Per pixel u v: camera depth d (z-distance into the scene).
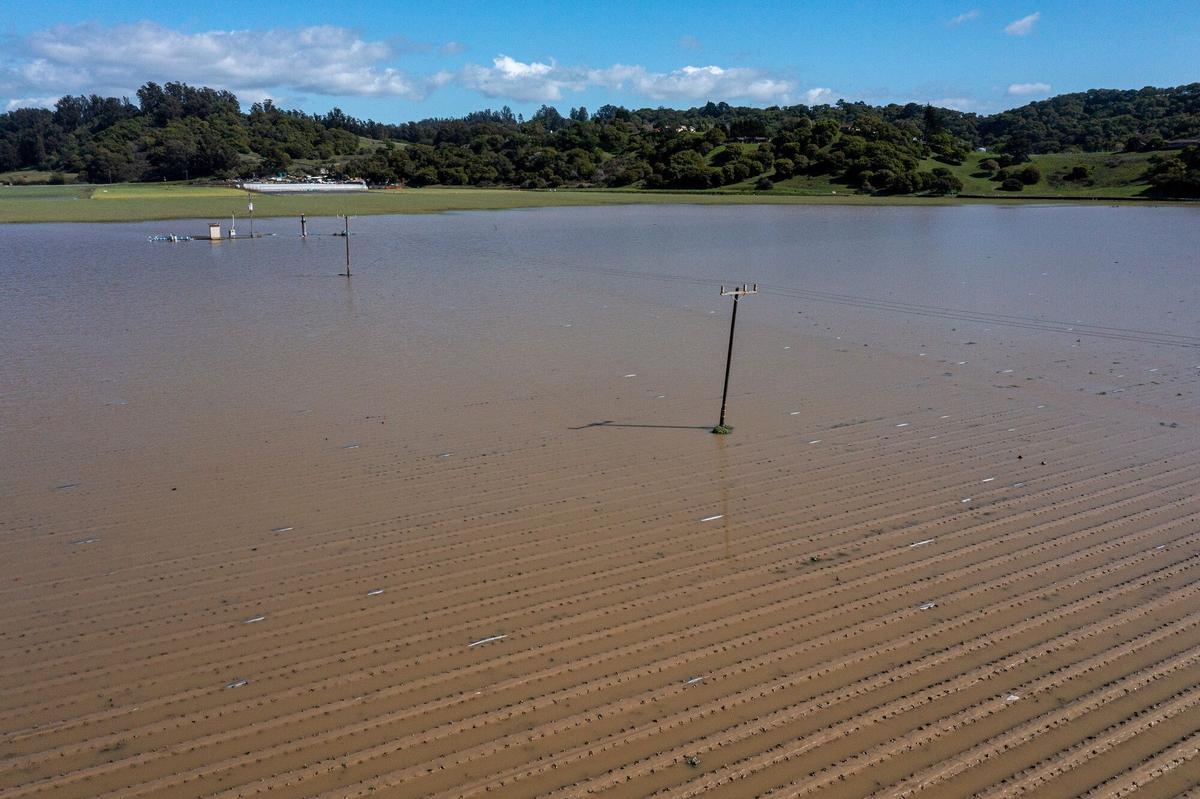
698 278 38.38
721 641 10.21
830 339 25.88
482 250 49.56
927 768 8.19
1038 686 9.37
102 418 18.27
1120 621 10.62
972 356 23.66
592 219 75.62
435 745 8.51
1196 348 24.33
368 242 53.78
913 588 11.41
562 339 25.86
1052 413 18.59
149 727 8.78
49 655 9.98
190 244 52.03
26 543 12.66
